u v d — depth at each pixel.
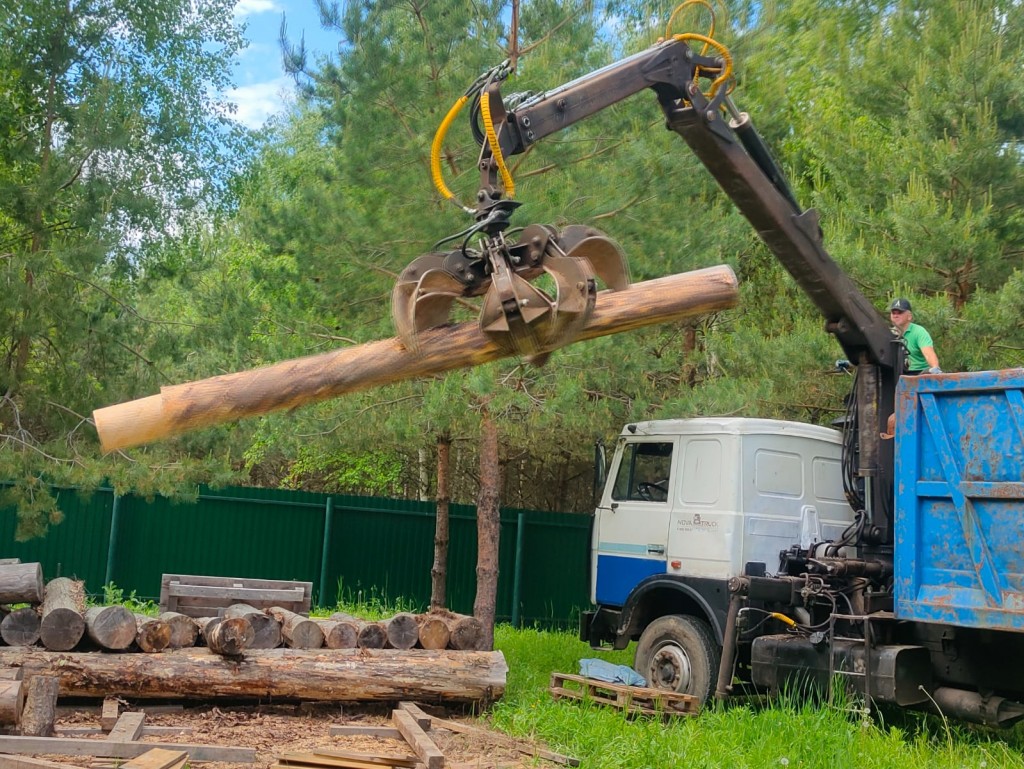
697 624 9.15
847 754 6.62
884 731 7.59
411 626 8.62
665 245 10.39
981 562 7.22
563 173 10.76
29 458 11.42
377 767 6.18
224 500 15.91
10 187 11.19
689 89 6.34
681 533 9.55
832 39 19.97
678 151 10.48
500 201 3.32
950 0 13.71
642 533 10.00
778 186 7.91
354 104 10.39
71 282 11.38
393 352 2.91
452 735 7.38
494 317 2.91
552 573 17.02
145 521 15.55
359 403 11.99
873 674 7.75
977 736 8.04
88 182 11.57
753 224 7.93
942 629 7.79
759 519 9.27
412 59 10.24
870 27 21.98
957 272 11.50
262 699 7.97
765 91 15.60
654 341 12.35
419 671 8.09
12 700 6.18
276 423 12.19
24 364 11.71
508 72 4.38
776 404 12.66
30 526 11.70
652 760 6.61
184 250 16.89
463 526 16.91
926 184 11.84
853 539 8.65
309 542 16.30
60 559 15.23
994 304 10.72
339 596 16.20
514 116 5.04
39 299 10.95
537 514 17.05
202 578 10.27
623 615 9.83
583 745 6.90
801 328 12.16
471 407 11.26
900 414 7.85
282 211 10.72
